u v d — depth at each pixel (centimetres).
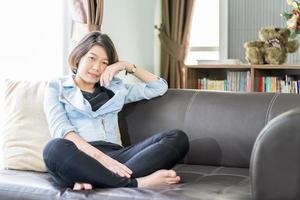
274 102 232
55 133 214
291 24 361
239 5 460
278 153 159
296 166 157
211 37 467
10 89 248
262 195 162
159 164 203
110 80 236
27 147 233
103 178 188
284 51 382
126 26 399
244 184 192
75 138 210
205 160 237
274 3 450
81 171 186
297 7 362
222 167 232
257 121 229
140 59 422
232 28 464
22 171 228
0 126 276
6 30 297
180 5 430
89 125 226
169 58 438
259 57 387
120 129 252
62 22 331
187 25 430
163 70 441
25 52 310
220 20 463
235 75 409
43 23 321
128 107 254
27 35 311
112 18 379
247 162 229
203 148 237
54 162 188
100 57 234
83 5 320
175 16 431
